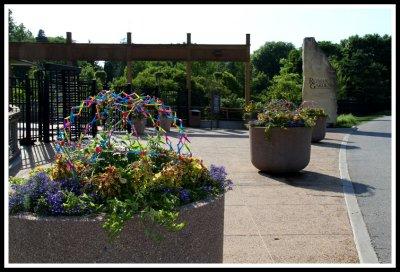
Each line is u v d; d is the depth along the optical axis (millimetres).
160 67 35812
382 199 8250
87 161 4512
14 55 27344
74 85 16922
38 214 3773
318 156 13578
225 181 4766
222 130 23656
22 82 14969
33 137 15344
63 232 3656
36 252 3711
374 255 5465
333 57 45281
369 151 14898
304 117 10461
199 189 4309
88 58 27453
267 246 5785
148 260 3740
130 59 27406
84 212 3771
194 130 23297
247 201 7984
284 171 10312
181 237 3857
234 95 35781
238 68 51594
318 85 24156
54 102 16984
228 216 7055
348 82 42531
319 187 9164
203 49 27438
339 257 5457
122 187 4055
